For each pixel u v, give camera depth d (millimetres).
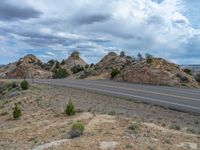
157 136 11375
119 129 12297
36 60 93125
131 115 16906
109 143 10312
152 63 42750
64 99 25047
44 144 11820
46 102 24031
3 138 14406
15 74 75188
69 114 17328
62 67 87812
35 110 21516
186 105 21000
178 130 13227
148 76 40219
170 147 9977
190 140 11094
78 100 24109
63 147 10555
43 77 72938
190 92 29156
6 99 29875
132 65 46656
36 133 14344
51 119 17188
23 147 12117
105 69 56281
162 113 18234
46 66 87562
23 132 15086
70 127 13922
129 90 30781
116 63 56531
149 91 29875
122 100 23688
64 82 43000
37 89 32938
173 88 33281
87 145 10320
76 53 96562
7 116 21484
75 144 10633
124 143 10219
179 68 43188
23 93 30297
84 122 14367
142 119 15602
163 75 39500
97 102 22797
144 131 12008
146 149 9625
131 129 12250
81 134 12070
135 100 23422
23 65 77188
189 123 15547
